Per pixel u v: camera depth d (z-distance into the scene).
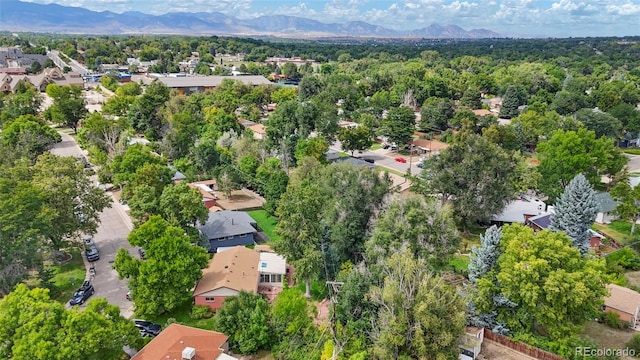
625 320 45.47
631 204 65.25
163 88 129.62
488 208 62.72
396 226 46.41
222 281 47.00
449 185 63.12
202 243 57.88
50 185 53.03
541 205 73.50
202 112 122.00
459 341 37.34
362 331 38.75
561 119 110.81
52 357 30.58
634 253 58.91
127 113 120.88
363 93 165.00
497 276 41.44
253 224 67.88
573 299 38.12
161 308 44.81
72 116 120.00
